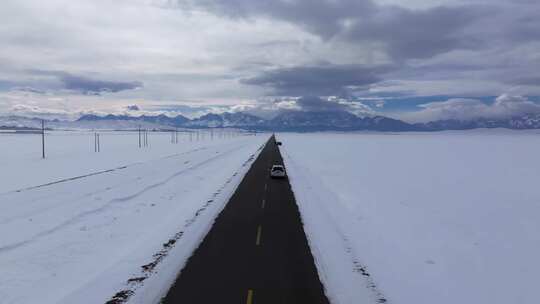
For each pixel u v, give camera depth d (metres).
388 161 61.16
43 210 22.55
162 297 11.00
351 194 30.12
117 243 16.47
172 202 26.06
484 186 34.97
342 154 78.06
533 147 103.50
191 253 15.02
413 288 12.26
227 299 10.87
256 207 24.47
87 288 11.70
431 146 111.38
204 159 62.53
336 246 16.25
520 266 14.75
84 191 29.36
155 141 138.62
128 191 29.48
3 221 19.97
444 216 22.95
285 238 17.27
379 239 17.59
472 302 11.52
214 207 24.39
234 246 15.98
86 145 104.75
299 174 43.75
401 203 26.69
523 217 22.95
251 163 57.06
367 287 12.09
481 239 18.28
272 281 12.23
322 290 11.64
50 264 13.90
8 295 11.33
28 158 61.47
